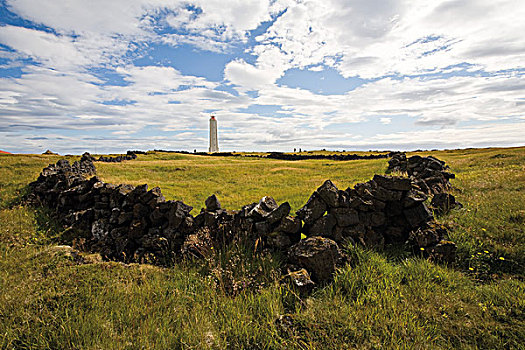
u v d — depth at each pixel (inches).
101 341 137.6
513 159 838.5
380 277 183.0
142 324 148.3
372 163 1179.3
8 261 236.7
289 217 225.9
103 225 312.8
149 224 287.3
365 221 236.8
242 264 199.5
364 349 129.0
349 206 232.8
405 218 241.8
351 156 1929.1
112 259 268.5
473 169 761.6
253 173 1112.2
